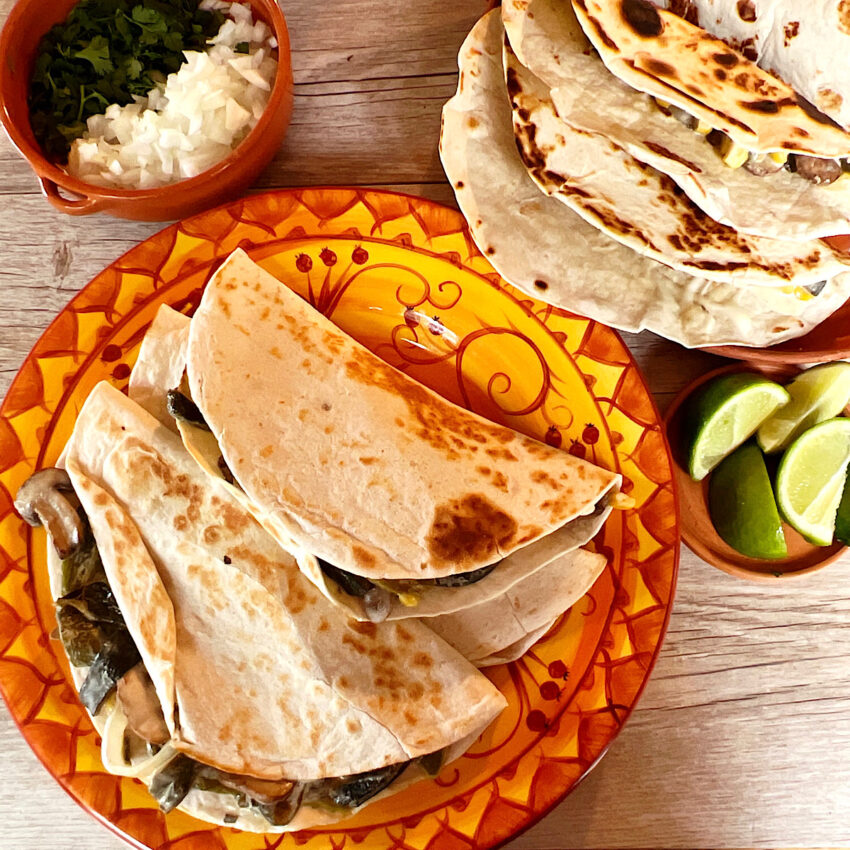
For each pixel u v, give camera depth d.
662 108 0.40
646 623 0.42
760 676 0.44
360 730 0.42
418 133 0.47
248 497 0.42
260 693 0.43
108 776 0.42
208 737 0.42
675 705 0.44
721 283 0.42
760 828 0.44
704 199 0.40
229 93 0.44
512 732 0.42
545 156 0.41
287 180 0.47
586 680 0.42
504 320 0.44
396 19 0.47
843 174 0.40
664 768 0.44
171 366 0.45
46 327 0.46
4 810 0.44
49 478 0.44
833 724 0.44
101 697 0.42
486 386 0.45
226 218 0.44
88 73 0.44
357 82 0.47
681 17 0.40
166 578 0.44
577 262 0.43
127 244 0.47
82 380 0.45
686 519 0.45
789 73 0.39
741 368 0.44
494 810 0.41
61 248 0.47
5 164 0.47
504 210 0.43
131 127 0.44
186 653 0.43
